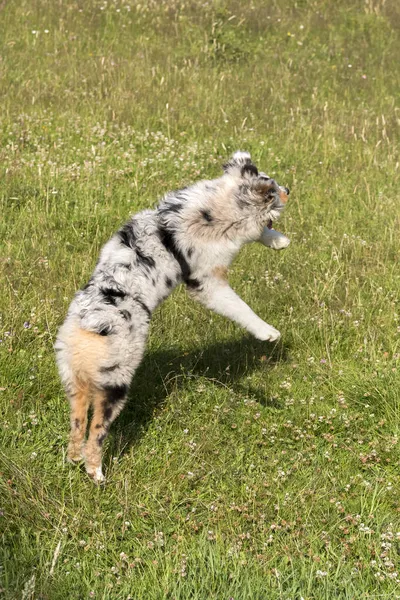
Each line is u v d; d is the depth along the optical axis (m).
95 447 6.53
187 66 17.58
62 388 7.62
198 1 20.81
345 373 8.33
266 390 8.05
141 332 6.52
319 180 13.24
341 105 16.67
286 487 6.79
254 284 9.89
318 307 9.41
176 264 7.02
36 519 6.09
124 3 20.30
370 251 10.80
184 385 7.95
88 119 14.33
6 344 7.97
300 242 11.08
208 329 8.88
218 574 5.71
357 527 6.39
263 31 20.12
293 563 5.92
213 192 7.30
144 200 11.69
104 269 6.61
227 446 7.14
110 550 6.03
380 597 5.68
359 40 20.12
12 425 7.07
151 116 14.89
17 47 17.33
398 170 13.72
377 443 7.32
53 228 10.84
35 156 12.74
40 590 5.40
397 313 9.38
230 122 15.11
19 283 9.13
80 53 17.56
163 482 6.67
